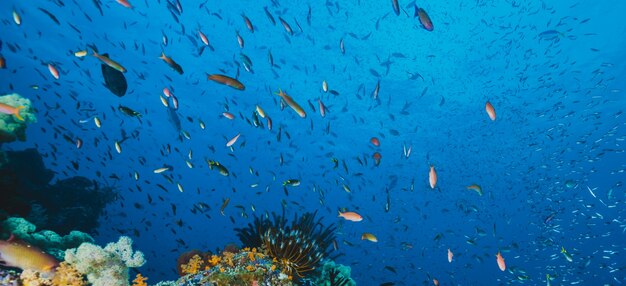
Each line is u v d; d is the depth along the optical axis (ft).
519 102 104.73
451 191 140.97
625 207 92.17
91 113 75.46
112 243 14.48
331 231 21.35
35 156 42.83
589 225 63.72
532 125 110.22
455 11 86.43
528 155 116.98
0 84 116.47
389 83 107.34
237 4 85.71
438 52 97.09
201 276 15.69
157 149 146.92
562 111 106.11
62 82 112.98
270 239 19.36
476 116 113.91
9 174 21.88
